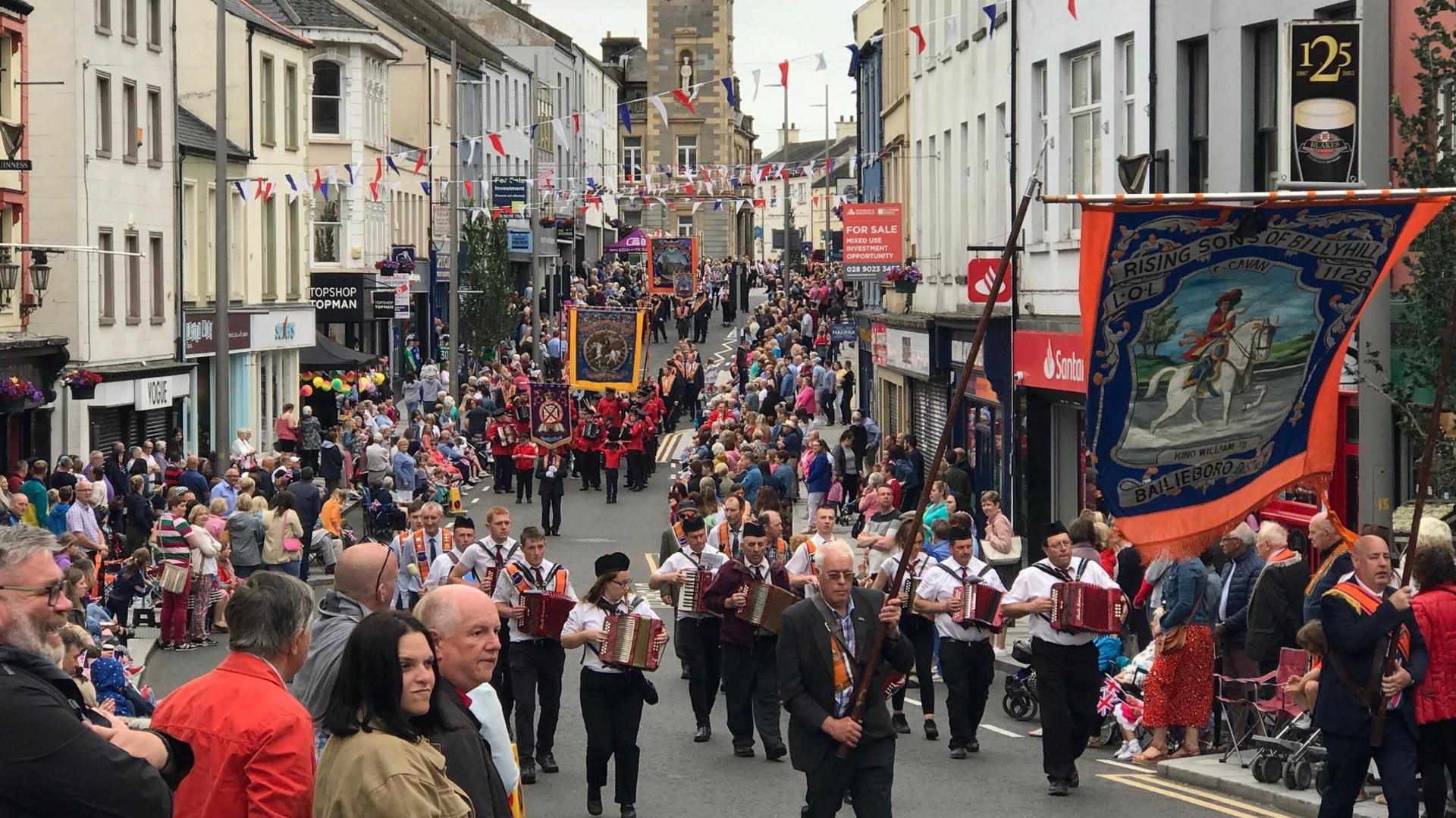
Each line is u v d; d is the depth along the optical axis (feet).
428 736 21.68
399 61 216.33
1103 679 55.88
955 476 93.50
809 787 36.83
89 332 126.31
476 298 223.10
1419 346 47.09
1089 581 48.03
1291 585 48.47
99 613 62.85
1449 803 40.34
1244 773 47.70
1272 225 35.35
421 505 67.31
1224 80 73.51
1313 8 66.80
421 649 20.99
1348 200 34.91
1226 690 52.49
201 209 153.38
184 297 147.95
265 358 171.32
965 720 52.13
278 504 88.89
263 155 172.14
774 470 118.11
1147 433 36.81
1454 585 36.01
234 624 21.98
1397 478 59.16
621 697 44.42
